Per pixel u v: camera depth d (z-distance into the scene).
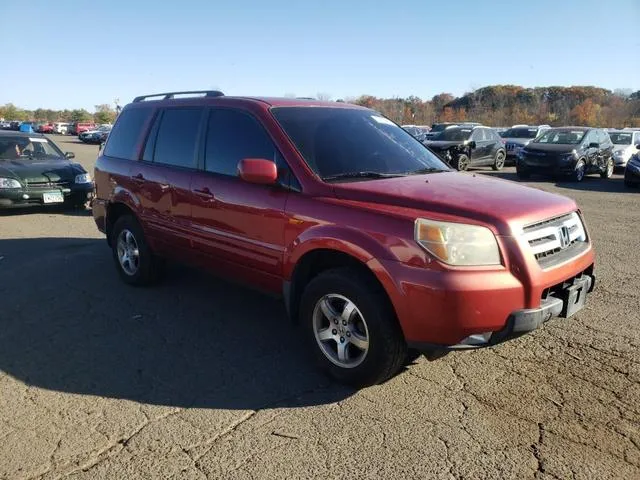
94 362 4.09
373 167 4.22
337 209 3.62
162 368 4.00
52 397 3.58
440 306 3.13
